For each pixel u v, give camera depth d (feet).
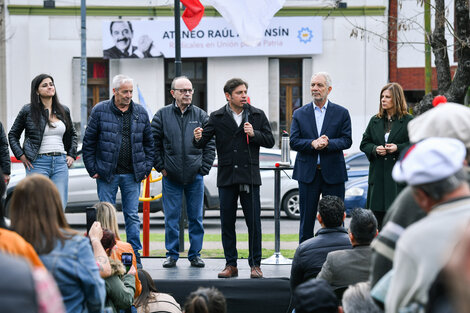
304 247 19.58
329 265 17.17
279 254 27.20
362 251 17.07
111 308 15.94
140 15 81.30
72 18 81.15
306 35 80.74
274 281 23.53
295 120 25.04
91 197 48.24
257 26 32.35
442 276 7.49
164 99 81.82
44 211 13.24
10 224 13.32
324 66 82.28
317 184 24.71
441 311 7.68
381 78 81.87
